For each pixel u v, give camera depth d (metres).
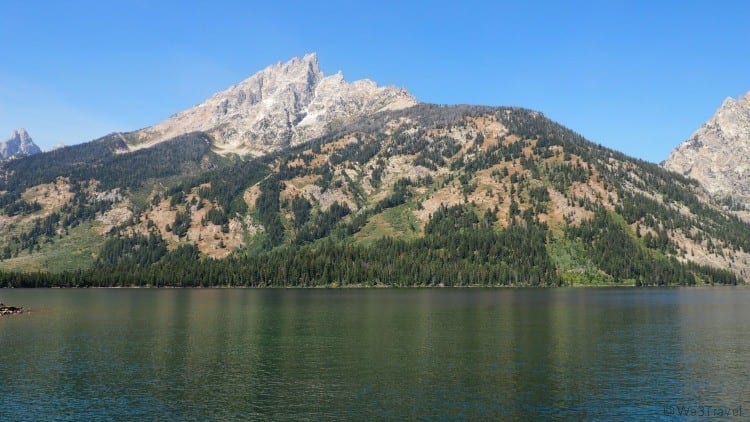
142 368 93.62
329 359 100.19
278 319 160.50
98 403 74.56
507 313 175.75
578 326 143.25
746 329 137.50
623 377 86.88
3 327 143.50
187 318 164.00
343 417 68.75
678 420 67.81
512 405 73.12
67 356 103.62
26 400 75.88
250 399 76.00
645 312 179.50
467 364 95.81
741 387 81.44
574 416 68.94
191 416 69.50
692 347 112.06
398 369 92.38
